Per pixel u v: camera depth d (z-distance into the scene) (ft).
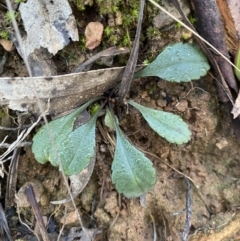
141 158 0.33
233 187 0.39
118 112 0.37
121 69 0.34
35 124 0.34
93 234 0.37
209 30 0.35
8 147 0.35
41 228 0.35
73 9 0.34
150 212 0.38
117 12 0.34
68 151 0.33
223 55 0.34
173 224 0.37
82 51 0.35
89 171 0.35
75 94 0.34
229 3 0.35
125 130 0.38
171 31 0.36
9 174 0.36
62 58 0.35
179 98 0.37
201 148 0.39
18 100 0.33
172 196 0.38
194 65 0.34
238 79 0.36
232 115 0.38
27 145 0.36
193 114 0.38
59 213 0.37
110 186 0.37
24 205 0.37
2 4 0.34
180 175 0.38
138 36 0.31
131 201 0.37
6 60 0.35
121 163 0.33
